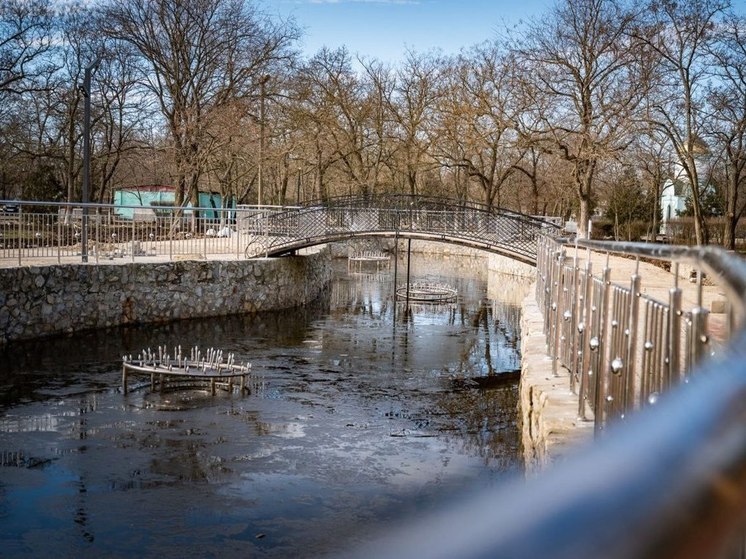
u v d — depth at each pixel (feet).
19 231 64.44
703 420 1.36
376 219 93.71
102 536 27.94
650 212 169.37
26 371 54.39
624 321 16.11
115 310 74.38
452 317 92.58
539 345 34.17
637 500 1.21
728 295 4.25
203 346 67.36
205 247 87.97
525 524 1.22
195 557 26.14
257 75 126.00
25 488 32.42
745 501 1.20
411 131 149.69
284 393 51.29
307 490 33.06
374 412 47.24
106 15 117.19
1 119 122.31
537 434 23.09
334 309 97.25
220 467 35.73
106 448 38.01
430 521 1.38
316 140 145.79
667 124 100.73
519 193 191.93
